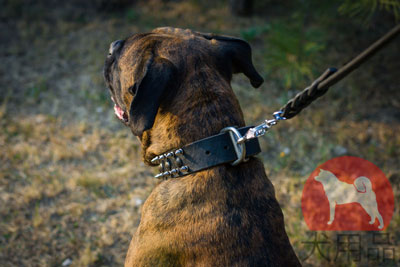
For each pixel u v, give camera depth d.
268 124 1.87
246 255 1.82
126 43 2.14
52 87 5.89
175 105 1.97
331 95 5.67
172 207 1.93
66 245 3.70
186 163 1.95
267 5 8.02
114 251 3.66
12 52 6.60
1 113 5.27
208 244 1.84
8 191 4.25
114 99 2.29
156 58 1.93
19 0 7.91
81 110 5.46
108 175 4.45
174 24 7.23
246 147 1.91
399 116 5.30
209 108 1.95
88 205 4.09
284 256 1.91
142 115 1.81
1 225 3.86
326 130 5.08
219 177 1.91
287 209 4.01
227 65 2.11
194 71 1.98
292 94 5.68
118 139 4.93
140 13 7.68
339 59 6.28
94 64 6.33
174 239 1.90
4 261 3.55
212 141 1.90
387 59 6.37
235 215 1.87
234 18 7.48
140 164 4.60
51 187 4.24
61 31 7.15
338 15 6.86
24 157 4.68
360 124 5.17
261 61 6.29
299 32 5.69
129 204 4.11
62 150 4.74
